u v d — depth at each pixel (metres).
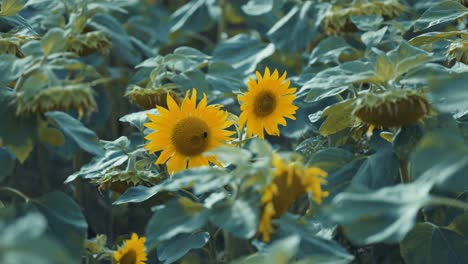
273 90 2.62
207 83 2.94
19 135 2.19
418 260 2.43
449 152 1.95
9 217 2.14
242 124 2.62
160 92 2.76
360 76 2.35
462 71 2.53
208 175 2.09
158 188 2.44
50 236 2.25
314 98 2.55
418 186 1.94
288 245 1.83
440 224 2.53
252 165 2.06
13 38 2.53
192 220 2.08
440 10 2.75
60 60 2.21
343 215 1.88
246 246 2.97
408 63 2.31
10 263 1.60
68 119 2.29
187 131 2.51
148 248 2.16
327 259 2.06
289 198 2.06
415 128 2.36
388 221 1.91
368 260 2.86
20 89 2.26
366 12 3.07
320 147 2.76
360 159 2.45
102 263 2.77
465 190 2.41
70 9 3.03
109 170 2.66
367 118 2.32
